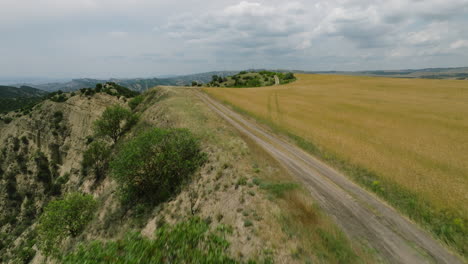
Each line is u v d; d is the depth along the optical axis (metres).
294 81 119.69
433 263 10.07
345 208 14.34
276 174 18.36
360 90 68.38
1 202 75.81
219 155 21.72
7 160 88.19
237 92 76.25
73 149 88.69
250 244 9.81
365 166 20.52
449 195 15.31
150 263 6.23
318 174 19.69
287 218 11.88
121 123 56.97
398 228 12.49
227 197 15.38
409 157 21.66
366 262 9.46
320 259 9.03
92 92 110.69
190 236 7.83
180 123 33.59
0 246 58.03
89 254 6.27
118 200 24.48
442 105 42.28
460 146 23.53
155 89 80.06
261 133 32.53
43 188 79.88
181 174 21.62
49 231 24.39
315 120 36.97
